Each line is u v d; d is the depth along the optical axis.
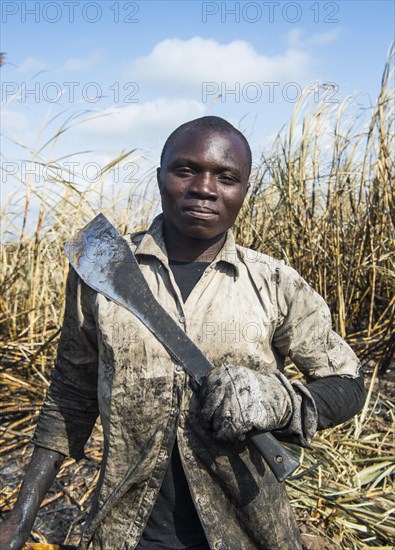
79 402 1.60
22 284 4.02
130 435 1.42
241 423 1.23
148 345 1.40
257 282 1.45
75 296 1.52
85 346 1.55
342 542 2.31
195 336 1.41
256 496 1.42
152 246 1.48
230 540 1.42
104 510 1.44
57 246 3.93
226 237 1.48
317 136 3.91
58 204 3.95
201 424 1.39
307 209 3.81
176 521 1.47
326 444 2.78
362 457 2.83
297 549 1.48
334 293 3.79
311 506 2.43
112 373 1.42
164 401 1.40
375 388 3.33
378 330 3.71
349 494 2.48
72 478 2.72
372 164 3.93
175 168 1.42
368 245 3.85
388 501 2.45
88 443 2.95
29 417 3.15
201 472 1.41
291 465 1.27
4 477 2.74
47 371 3.52
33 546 1.74
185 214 1.41
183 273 1.48
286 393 1.29
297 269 3.69
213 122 1.45
